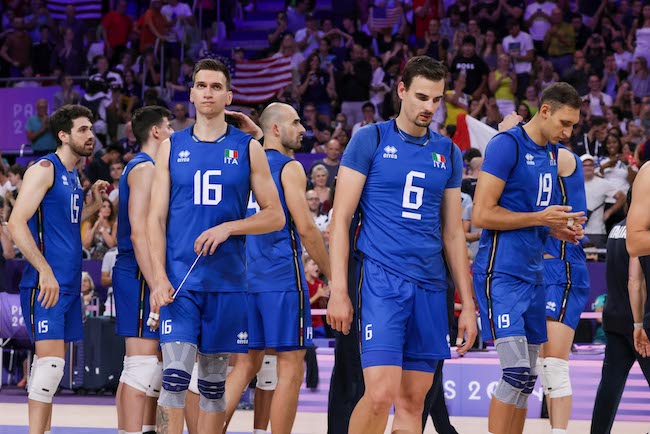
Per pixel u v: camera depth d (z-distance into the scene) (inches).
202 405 412.2
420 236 386.9
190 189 399.9
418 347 387.2
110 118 1299.2
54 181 475.5
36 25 1572.3
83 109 488.7
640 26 1348.4
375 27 1459.2
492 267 438.3
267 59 1375.5
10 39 1513.3
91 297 861.8
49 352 468.8
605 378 512.1
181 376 389.7
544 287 446.9
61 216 478.6
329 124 1272.1
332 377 496.4
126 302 474.3
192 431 481.1
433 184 388.5
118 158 1132.5
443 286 394.9
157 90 1375.5
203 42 1482.5
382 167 386.3
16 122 1291.8
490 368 745.6
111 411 749.9
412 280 383.6
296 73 1368.1
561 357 491.2
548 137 440.5
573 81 1268.5
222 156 402.6
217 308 401.1
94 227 962.1
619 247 500.7
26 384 885.8
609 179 957.8
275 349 479.8
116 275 479.5
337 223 382.6
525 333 438.9
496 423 431.8
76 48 1503.4
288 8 1624.0
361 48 1338.6
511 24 1311.5
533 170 438.6
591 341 813.2
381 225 386.3
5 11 1596.9
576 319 495.2
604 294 794.8
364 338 380.2
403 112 391.2
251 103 1366.9
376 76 1320.1
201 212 399.5
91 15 1595.7
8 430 625.6
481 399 746.2
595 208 935.0
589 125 1137.4
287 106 494.9
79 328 490.0
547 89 437.4
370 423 375.6
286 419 475.2
